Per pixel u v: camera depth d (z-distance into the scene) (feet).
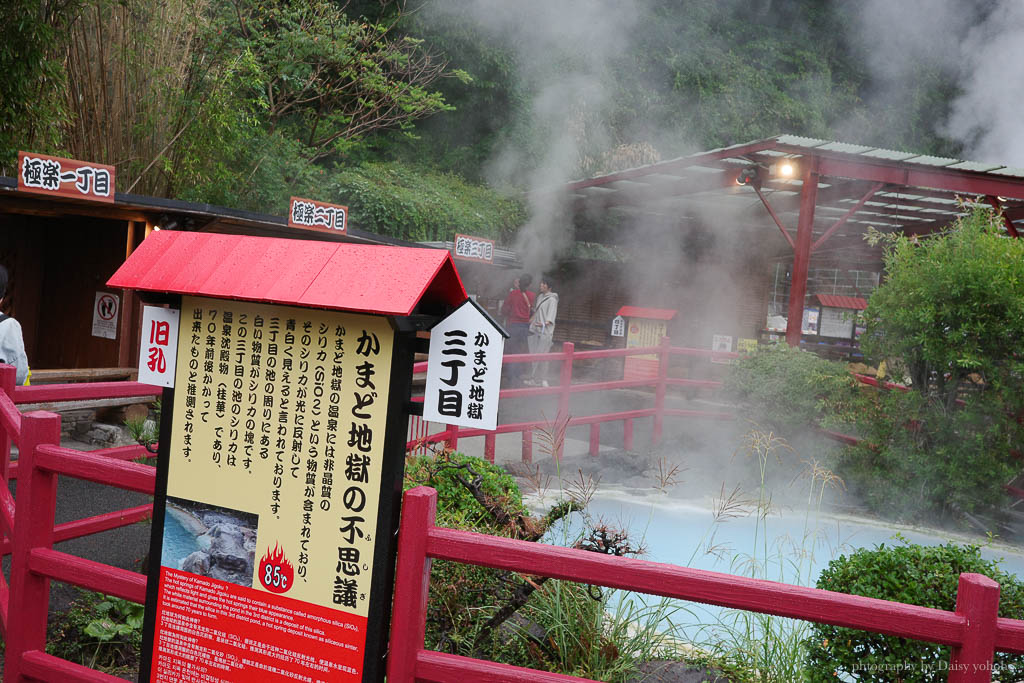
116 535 16.28
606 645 12.20
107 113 35.65
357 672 7.66
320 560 7.83
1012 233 39.68
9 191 22.27
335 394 7.79
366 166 58.44
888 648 10.84
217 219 28.14
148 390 14.87
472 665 7.48
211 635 8.27
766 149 35.35
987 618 6.59
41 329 31.45
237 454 8.19
